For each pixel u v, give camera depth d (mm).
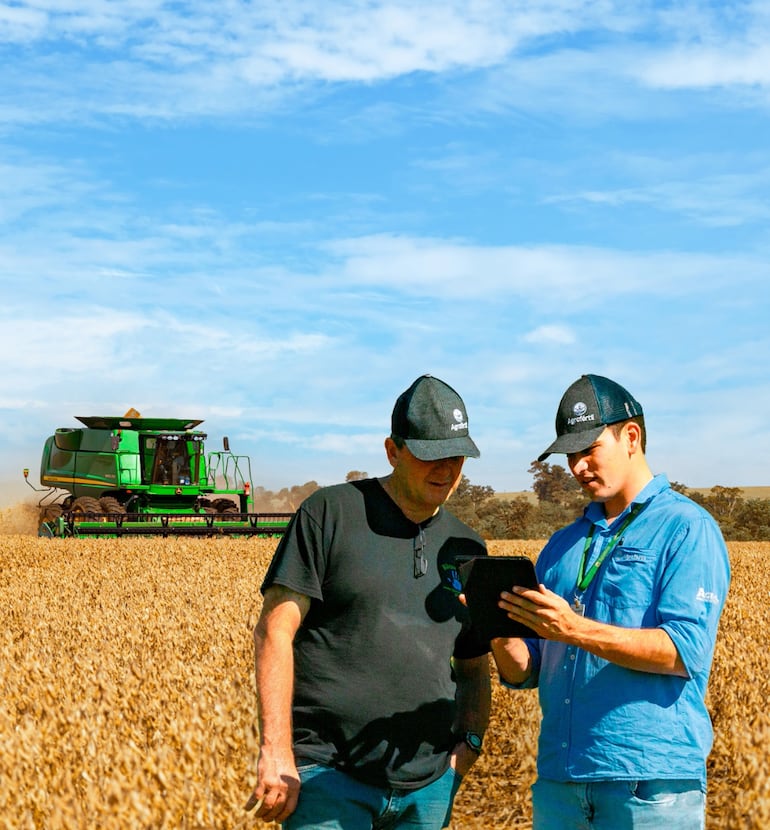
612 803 3369
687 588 3385
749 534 54219
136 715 5805
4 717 5402
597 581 3572
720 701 6887
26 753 4898
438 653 3713
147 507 30797
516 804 6457
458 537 3859
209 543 25219
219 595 12828
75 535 28516
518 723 7367
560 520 53312
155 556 21234
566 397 3666
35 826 4301
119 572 17859
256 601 11977
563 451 3547
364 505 3715
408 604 3676
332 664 3652
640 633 3314
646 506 3594
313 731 3660
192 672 6887
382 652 3625
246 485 31453
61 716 5504
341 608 3654
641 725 3354
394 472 3758
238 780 5098
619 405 3605
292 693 3561
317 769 3600
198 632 8938
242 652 7875
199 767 4914
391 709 3617
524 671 3771
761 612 11234
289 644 3588
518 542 30312
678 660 3301
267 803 3422
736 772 5922
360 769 3605
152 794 4465
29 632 9531
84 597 13570
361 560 3641
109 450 30672
